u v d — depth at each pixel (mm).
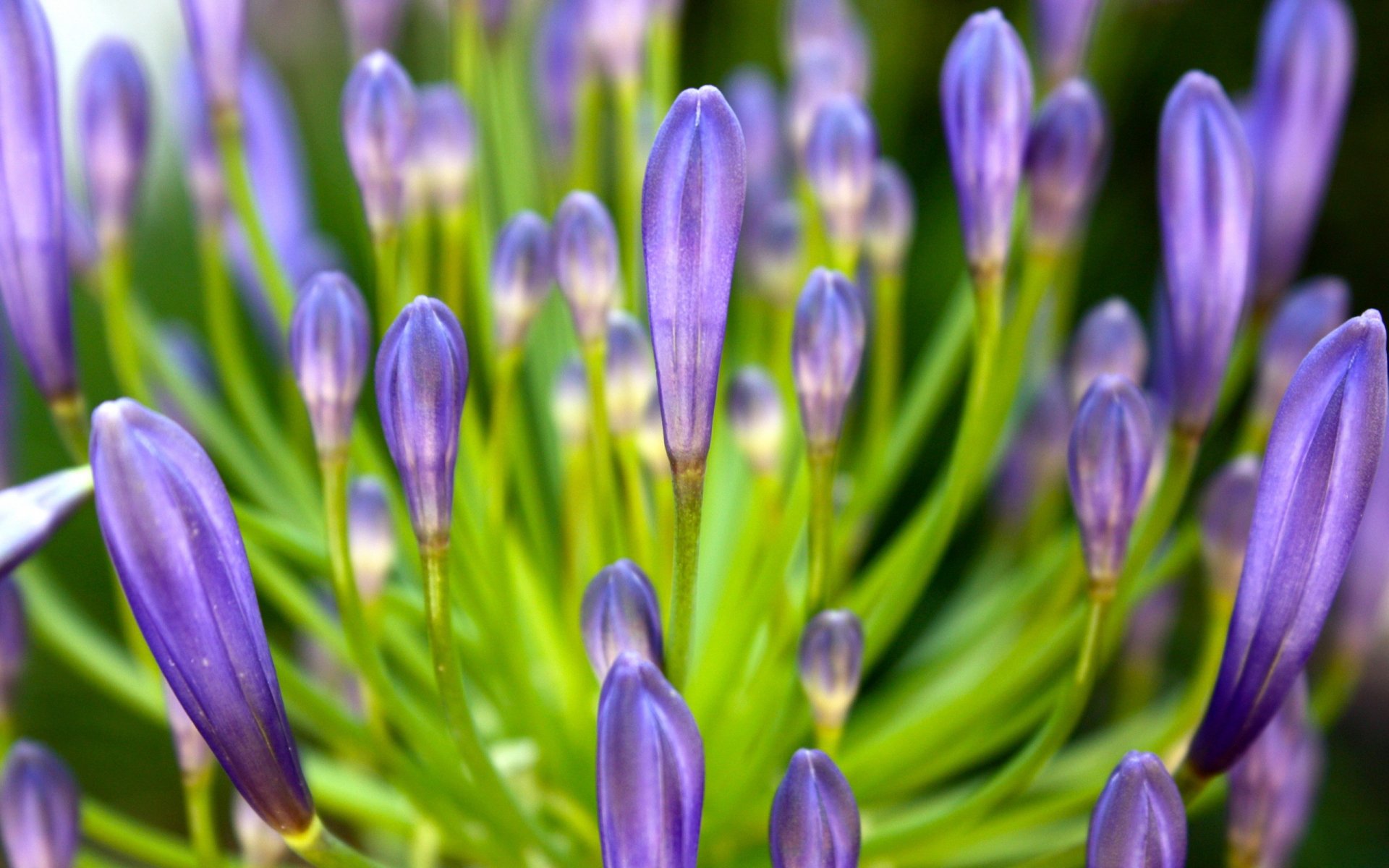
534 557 399
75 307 554
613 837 297
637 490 353
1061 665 422
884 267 371
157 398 404
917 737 357
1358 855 599
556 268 347
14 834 338
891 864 349
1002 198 335
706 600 382
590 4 375
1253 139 362
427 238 367
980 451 354
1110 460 322
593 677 366
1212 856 595
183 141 387
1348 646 379
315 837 311
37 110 323
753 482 381
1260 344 373
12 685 360
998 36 331
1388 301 663
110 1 577
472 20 381
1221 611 348
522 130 392
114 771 560
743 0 585
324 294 325
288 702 354
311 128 620
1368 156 641
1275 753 335
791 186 431
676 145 303
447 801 350
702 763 298
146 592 298
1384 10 623
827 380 327
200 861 340
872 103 592
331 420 327
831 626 331
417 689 392
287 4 644
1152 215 628
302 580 485
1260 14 614
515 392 373
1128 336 373
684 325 307
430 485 315
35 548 314
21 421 536
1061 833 381
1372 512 375
